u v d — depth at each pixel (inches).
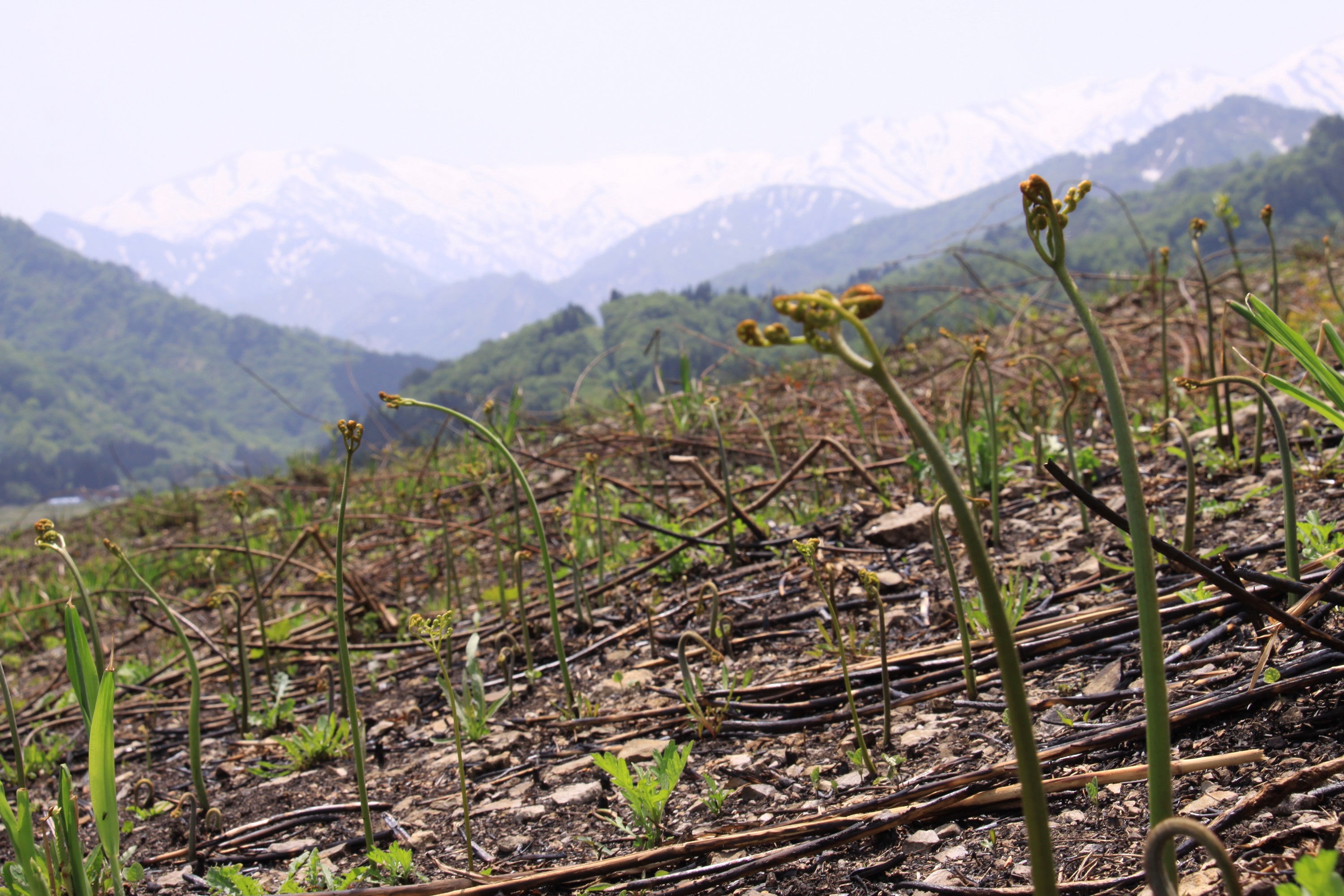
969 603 131.1
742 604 162.4
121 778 146.9
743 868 82.8
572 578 208.2
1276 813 70.7
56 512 591.8
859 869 81.0
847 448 256.1
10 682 251.1
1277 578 97.7
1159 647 53.5
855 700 116.2
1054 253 54.7
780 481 199.0
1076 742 87.7
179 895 104.3
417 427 405.1
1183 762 78.2
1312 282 327.9
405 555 279.6
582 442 302.2
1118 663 104.2
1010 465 192.2
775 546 187.5
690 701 121.3
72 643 90.4
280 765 139.3
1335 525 117.6
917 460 197.6
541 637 175.3
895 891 77.0
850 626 141.9
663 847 91.7
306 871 100.6
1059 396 249.6
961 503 45.6
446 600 217.5
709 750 113.7
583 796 107.4
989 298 350.9
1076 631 114.4
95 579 320.5
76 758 165.2
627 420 346.0
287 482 441.4
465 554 249.0
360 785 99.0
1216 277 334.3
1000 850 78.2
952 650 121.4
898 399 44.2
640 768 105.5
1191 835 43.0
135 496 498.6
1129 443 54.0
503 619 183.3
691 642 153.5
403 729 144.9
